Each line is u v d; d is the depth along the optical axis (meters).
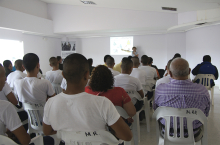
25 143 1.11
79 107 0.90
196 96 1.41
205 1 4.74
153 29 7.84
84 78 0.94
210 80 3.74
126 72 2.19
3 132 1.08
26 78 1.84
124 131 0.94
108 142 0.99
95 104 0.90
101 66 1.54
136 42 8.91
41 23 8.12
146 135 2.54
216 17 5.50
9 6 6.98
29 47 8.33
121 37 9.13
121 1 6.09
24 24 7.22
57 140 1.60
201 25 6.62
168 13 6.77
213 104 3.90
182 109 1.38
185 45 7.99
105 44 9.54
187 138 1.40
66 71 0.90
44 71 9.24
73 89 0.92
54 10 8.76
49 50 9.54
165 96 1.48
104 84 1.51
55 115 0.93
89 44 9.87
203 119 1.36
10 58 7.53
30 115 1.79
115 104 1.58
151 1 5.42
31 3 8.01
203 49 6.93
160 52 8.52
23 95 1.83
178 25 6.68
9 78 2.85
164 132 1.49
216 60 6.49
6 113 1.05
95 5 7.56
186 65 1.43
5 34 7.16
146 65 3.47
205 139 1.45
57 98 0.94
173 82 1.47
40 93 1.85
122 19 7.53
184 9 5.91
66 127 0.93
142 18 7.20
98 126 0.93
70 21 8.51
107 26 7.82
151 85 3.22
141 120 2.91
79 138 0.95
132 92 2.13
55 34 9.03
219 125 2.84
